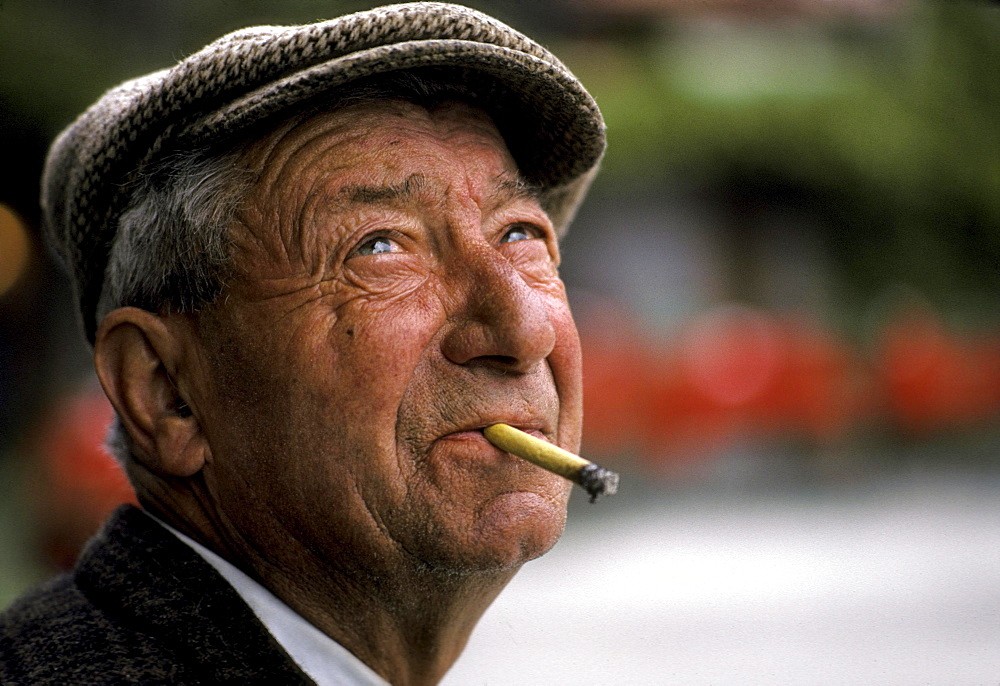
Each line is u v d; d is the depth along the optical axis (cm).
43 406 1911
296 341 233
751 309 2341
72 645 225
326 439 232
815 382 1812
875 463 2009
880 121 2209
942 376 2133
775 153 2233
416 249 240
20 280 1908
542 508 239
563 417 258
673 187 2314
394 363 231
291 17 326
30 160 1677
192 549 239
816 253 2441
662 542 1396
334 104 239
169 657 224
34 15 1521
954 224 2406
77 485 1120
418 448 233
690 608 1084
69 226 261
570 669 872
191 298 241
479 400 235
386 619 249
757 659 891
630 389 1677
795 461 1808
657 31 2248
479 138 253
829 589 1143
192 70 229
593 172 297
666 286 2353
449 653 264
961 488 1788
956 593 1109
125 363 247
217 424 243
